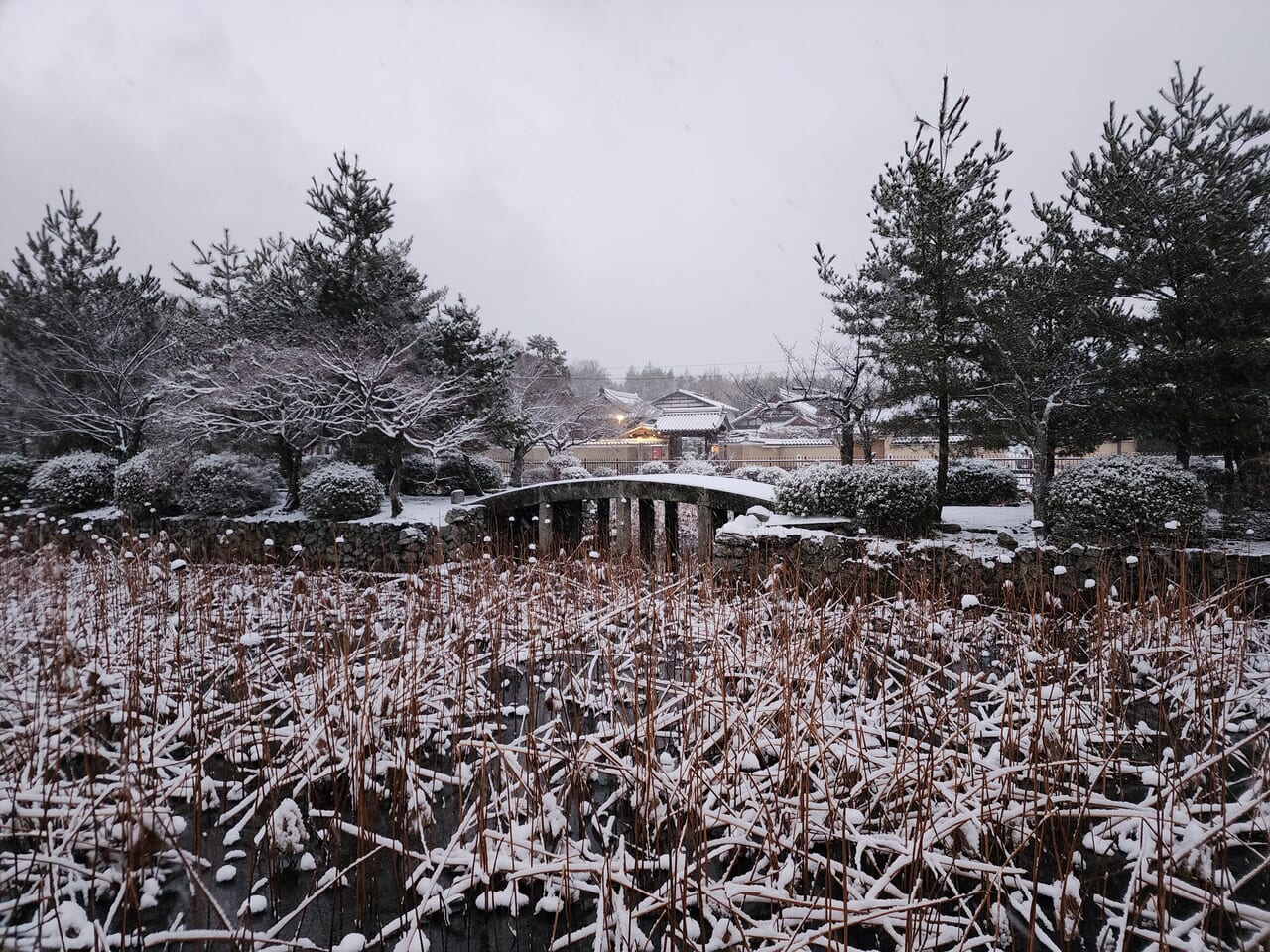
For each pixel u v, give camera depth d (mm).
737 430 39281
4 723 4215
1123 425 9719
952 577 6785
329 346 12367
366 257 13625
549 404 25094
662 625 6176
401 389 12086
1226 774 3570
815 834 3016
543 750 3818
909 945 2252
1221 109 8391
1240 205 8312
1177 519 6348
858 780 3420
